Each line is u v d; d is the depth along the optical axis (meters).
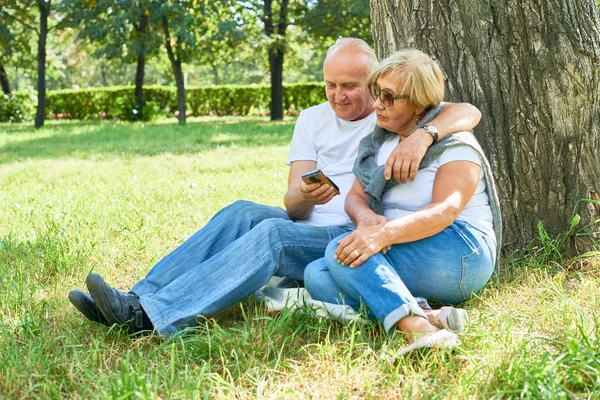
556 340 2.46
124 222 4.86
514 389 2.08
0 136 15.84
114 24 20.28
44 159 10.27
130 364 2.35
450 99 3.59
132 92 27.30
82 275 3.69
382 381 2.23
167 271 2.82
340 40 3.18
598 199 3.47
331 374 2.30
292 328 2.69
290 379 2.29
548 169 3.48
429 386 2.16
